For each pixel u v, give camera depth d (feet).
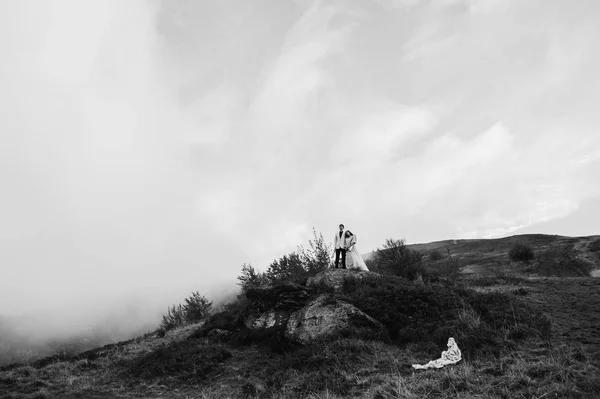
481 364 26.25
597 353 25.98
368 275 48.44
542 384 21.80
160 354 38.93
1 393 32.32
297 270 64.90
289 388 27.09
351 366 28.86
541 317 34.17
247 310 45.32
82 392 31.91
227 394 28.48
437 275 70.28
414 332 33.45
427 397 22.06
